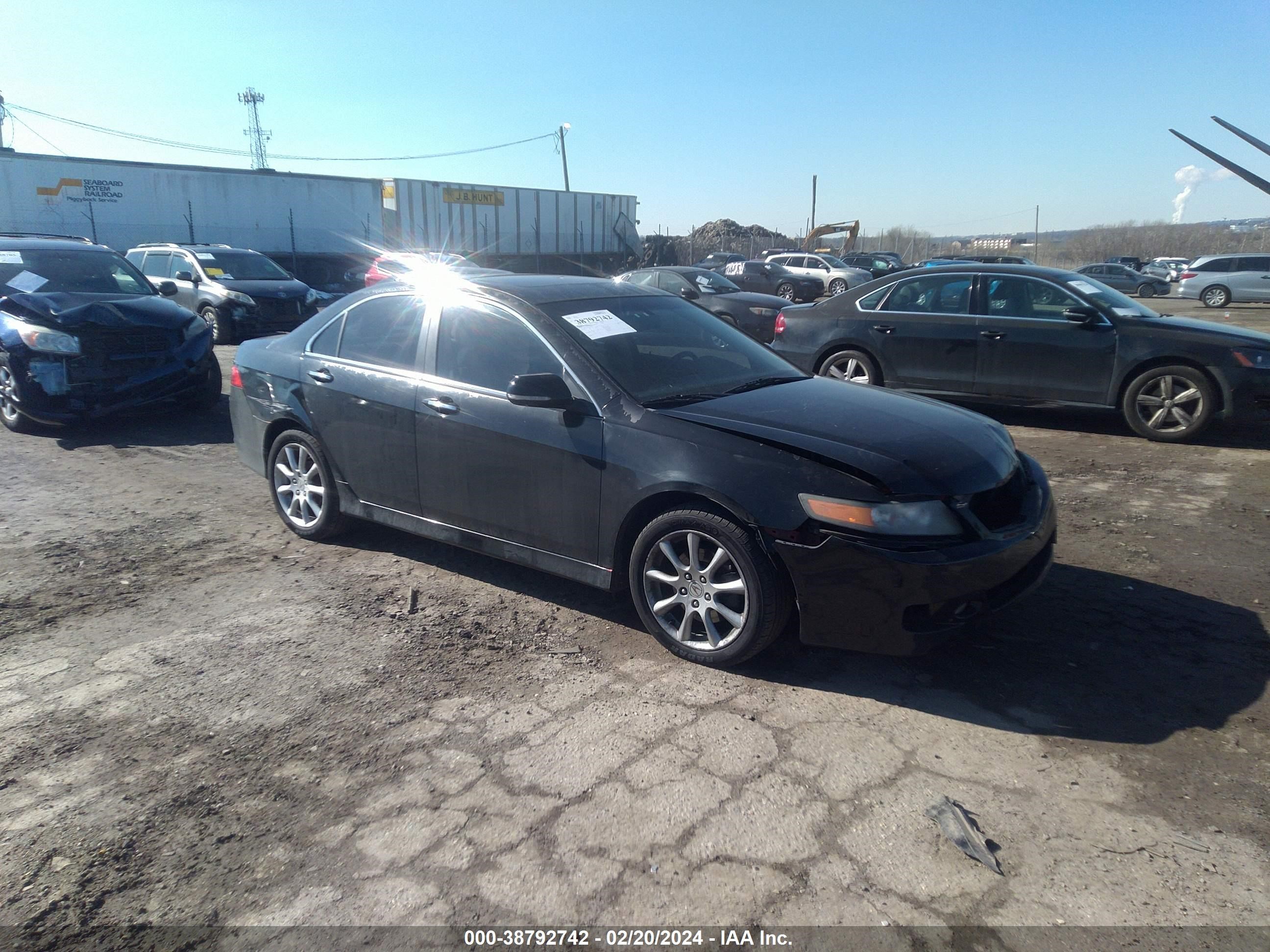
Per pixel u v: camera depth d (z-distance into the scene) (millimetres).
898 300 8703
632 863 2457
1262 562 4629
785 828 2600
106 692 3418
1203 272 28766
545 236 39031
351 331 4859
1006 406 9312
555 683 3479
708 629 3535
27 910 2311
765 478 3324
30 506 5859
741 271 29422
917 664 3586
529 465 3939
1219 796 2727
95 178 23891
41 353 7586
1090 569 4578
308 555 4941
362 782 2848
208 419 8844
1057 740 3037
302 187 27812
